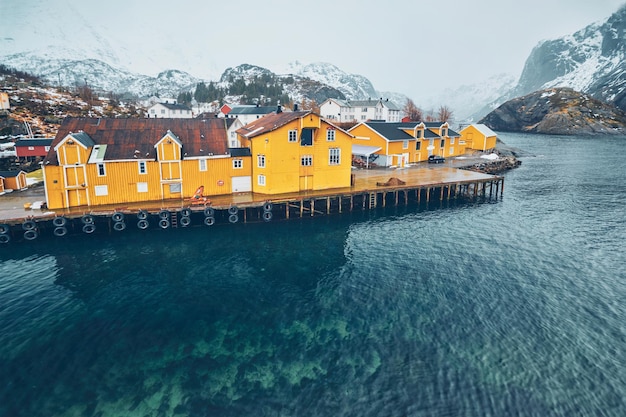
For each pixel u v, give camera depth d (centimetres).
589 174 7500
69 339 2288
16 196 4422
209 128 4847
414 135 7212
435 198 5497
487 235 4006
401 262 3347
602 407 1783
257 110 12988
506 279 3019
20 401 1820
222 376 1986
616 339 2261
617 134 16725
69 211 3847
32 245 3622
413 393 1864
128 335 2334
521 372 1995
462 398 1834
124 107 12825
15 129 7262
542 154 10681
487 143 9412
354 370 2017
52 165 3828
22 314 2542
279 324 2444
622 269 3191
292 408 1786
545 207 5094
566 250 3597
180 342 2269
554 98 19475
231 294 2820
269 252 3578
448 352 2148
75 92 13450
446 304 2652
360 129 7238
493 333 2319
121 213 3872
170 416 1742
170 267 3250
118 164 4078
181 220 4044
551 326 2389
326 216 4638
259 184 4678
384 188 4947
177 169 4319
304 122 4553
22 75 14962
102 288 2900
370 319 2480
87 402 1819
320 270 3206
